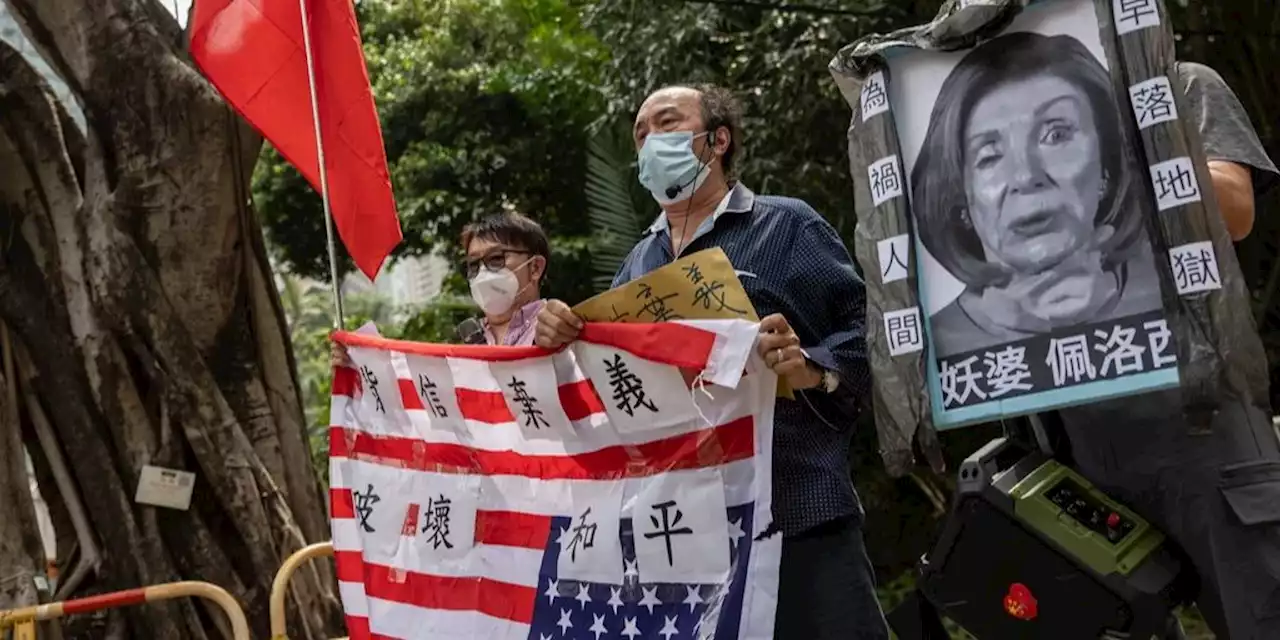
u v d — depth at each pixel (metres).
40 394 4.51
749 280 2.92
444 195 12.15
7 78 4.68
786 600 2.84
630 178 9.80
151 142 4.60
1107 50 2.30
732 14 8.41
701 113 3.01
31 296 4.50
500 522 3.10
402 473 3.32
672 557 2.76
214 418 4.52
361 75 3.89
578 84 11.73
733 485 2.71
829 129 7.63
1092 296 2.30
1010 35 2.41
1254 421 2.62
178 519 4.46
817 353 2.73
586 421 2.94
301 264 13.88
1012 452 3.00
